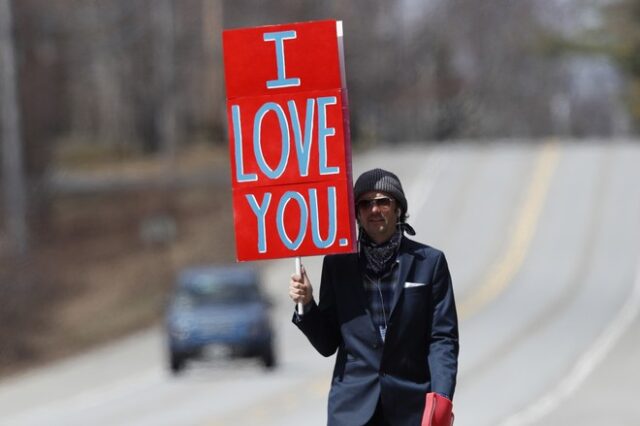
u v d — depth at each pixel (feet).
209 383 206.39
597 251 388.78
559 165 525.75
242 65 62.64
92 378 229.04
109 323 317.01
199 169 615.16
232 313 217.77
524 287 338.75
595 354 227.20
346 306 60.44
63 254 406.62
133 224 461.78
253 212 62.49
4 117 424.05
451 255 393.29
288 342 265.75
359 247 61.36
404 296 59.82
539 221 433.48
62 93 626.64
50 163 491.72
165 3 653.30
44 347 285.43
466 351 235.81
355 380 60.13
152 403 182.80
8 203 419.74
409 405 59.77
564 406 161.89
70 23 573.33
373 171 61.26
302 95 62.28
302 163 62.23
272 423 150.82
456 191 484.74
